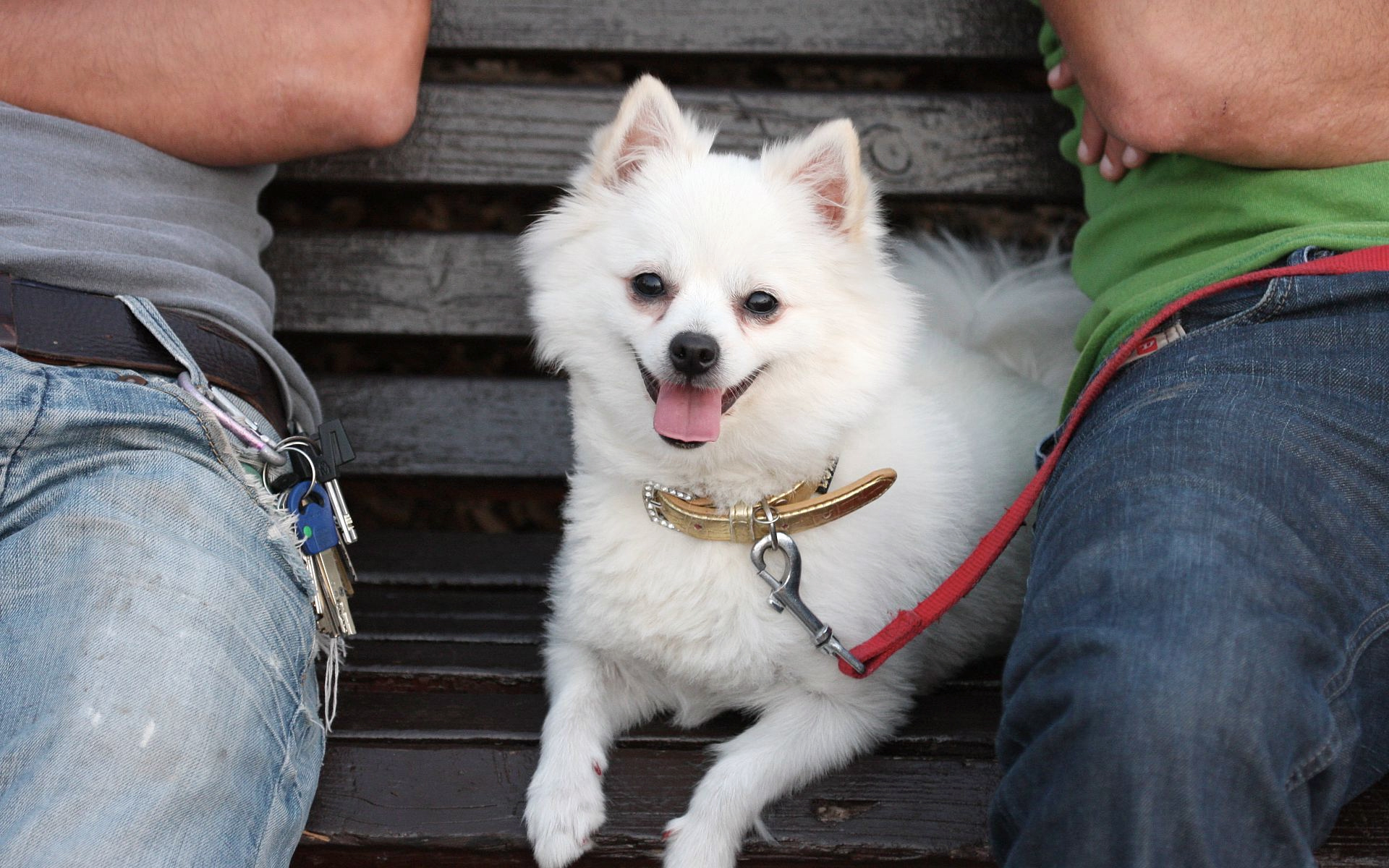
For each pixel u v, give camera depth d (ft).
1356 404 4.37
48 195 5.31
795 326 5.25
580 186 5.82
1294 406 4.33
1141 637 3.72
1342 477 4.21
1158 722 3.57
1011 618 6.28
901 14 7.32
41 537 4.40
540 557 7.17
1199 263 5.14
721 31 7.33
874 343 5.45
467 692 5.69
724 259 5.26
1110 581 3.97
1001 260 7.89
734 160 5.89
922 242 8.78
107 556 4.35
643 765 5.23
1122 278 5.72
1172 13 4.97
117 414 4.67
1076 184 7.33
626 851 4.87
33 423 4.54
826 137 5.49
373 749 5.19
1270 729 3.61
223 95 5.62
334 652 5.17
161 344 5.12
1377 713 4.27
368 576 6.82
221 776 4.16
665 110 5.79
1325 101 4.82
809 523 5.23
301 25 5.70
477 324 7.32
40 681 4.09
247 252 6.20
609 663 5.59
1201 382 4.51
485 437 7.30
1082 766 3.66
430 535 7.50
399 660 5.80
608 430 5.53
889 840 4.82
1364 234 4.67
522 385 7.35
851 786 5.04
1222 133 4.94
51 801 3.81
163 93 5.56
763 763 4.96
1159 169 5.65
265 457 5.03
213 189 5.97
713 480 5.35
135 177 5.61
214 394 5.08
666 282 5.34
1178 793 3.55
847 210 5.48
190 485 4.67
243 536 4.74
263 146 5.83
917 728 5.42
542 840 4.77
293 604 4.86
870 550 5.32
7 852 3.68
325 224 8.96
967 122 7.34
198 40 5.57
